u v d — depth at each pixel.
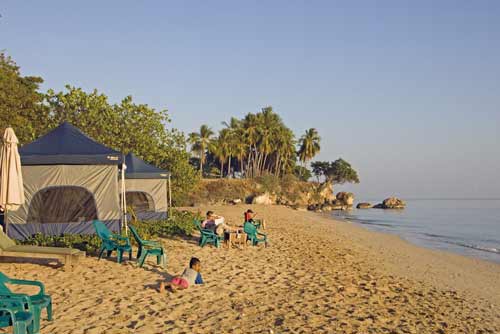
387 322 7.38
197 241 14.81
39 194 12.73
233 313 7.27
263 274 10.56
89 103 22.92
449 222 48.56
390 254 18.56
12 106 23.06
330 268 12.38
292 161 87.56
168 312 7.09
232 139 75.06
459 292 11.45
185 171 26.86
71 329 6.09
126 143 23.23
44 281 8.47
